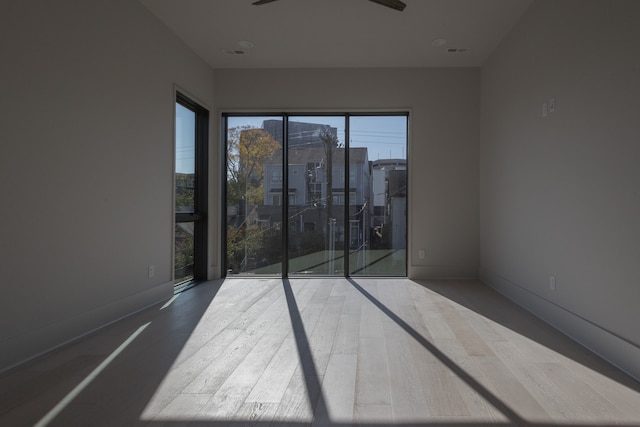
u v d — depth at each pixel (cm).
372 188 506
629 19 213
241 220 509
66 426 158
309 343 257
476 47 427
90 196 279
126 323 303
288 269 505
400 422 162
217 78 496
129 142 325
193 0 336
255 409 172
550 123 304
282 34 401
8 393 187
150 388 192
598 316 242
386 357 232
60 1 250
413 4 340
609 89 231
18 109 221
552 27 301
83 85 271
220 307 353
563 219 285
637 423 161
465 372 211
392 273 502
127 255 325
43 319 240
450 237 484
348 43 420
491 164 441
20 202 223
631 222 213
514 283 375
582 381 201
